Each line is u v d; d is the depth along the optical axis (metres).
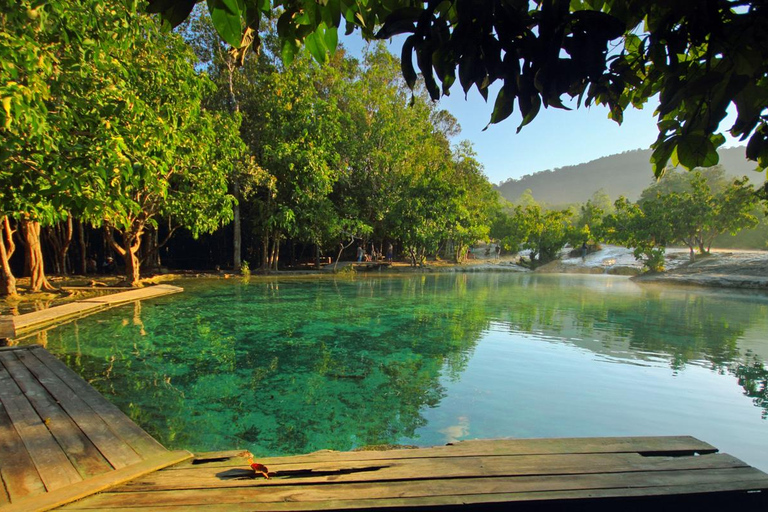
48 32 5.44
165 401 4.68
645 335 8.20
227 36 1.34
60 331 7.89
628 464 2.82
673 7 1.16
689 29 1.19
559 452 3.00
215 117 16.25
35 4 4.76
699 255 23.27
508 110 1.30
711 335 8.25
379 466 2.78
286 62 1.65
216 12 1.30
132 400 4.68
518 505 2.37
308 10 1.42
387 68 25.77
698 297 14.35
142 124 7.67
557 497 2.40
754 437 3.90
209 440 3.78
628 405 4.63
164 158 9.00
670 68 1.33
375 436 3.88
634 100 1.77
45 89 4.89
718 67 1.26
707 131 1.27
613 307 11.88
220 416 4.30
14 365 5.00
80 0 5.75
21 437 3.12
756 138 1.47
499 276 24.22
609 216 26.75
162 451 2.96
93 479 2.55
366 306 11.43
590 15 1.13
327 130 20.80
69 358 6.19
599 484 2.55
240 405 4.59
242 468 2.76
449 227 26.12
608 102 1.78
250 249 24.61
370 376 5.59
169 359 6.22
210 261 24.86
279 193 20.67
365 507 2.29
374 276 21.52
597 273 27.47
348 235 23.33
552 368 5.98
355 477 2.63
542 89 1.22
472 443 3.16
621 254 30.94
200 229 15.98
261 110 20.39
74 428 3.28
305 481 2.58
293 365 6.02
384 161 24.95
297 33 1.55
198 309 10.43
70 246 20.56
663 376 5.67
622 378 5.56
